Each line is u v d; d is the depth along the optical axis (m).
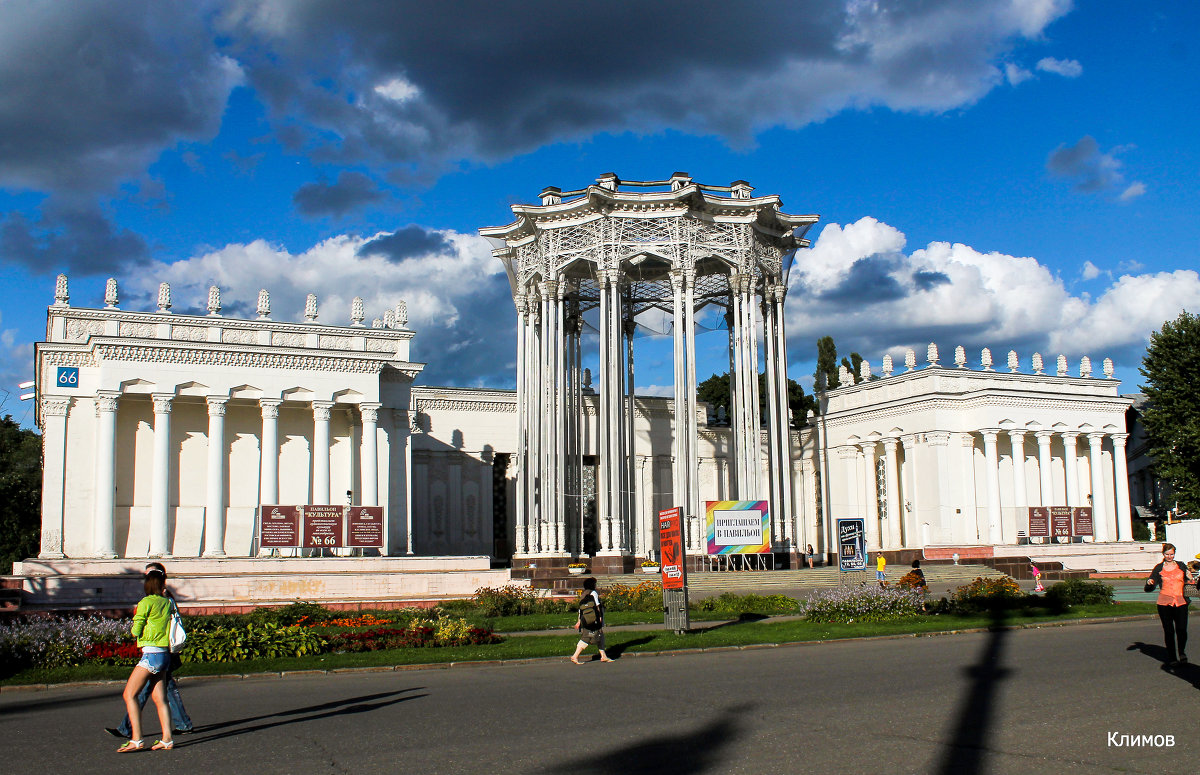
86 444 52.50
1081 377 74.25
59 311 54.09
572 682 20.61
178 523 53.72
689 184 60.97
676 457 59.88
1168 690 17.55
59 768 13.21
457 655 25.08
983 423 67.31
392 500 58.19
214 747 14.41
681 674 21.48
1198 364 68.75
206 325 55.19
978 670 20.64
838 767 12.31
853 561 44.03
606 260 61.25
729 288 70.44
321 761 13.23
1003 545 62.81
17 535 72.69
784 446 64.50
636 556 64.50
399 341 59.31
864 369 77.00
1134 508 87.44
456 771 12.48
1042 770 12.03
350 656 25.16
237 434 55.56
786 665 22.59
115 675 22.73
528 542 62.59
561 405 62.50
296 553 53.00
